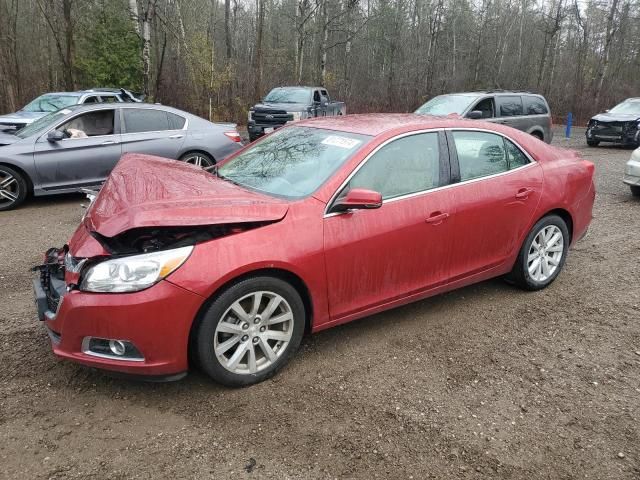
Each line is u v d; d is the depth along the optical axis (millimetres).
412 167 3904
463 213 4066
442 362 3682
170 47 27906
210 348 3105
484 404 3209
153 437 2863
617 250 6188
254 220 3154
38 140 8031
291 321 3398
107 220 3020
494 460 2740
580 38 40031
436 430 2959
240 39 38219
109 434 2877
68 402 3143
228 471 2629
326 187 3490
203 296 2990
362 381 3430
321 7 31797
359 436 2898
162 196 3275
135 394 3236
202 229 3111
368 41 40781
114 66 22766
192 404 3152
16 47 24672
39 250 6027
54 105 13430
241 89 27094
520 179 4488
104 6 23031
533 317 4391
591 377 3521
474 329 4172
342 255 3486
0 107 22828
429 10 43375
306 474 2617
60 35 24891
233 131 9750
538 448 2834
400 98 32281
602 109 31922
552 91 34250
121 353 2996
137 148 8648
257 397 3234
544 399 3268
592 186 5156
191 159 9148
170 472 2615
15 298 4613
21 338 3877
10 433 2857
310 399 3223
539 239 4777
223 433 2904
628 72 40906
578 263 5715
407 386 3381
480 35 41312
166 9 27266
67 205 8414
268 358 3371
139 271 2895
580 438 2918
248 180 3912
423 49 42219
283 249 3227
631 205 8695
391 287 3830
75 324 2949
